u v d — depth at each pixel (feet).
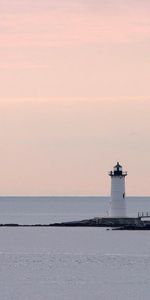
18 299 629.51
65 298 632.38
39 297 636.48
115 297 636.48
